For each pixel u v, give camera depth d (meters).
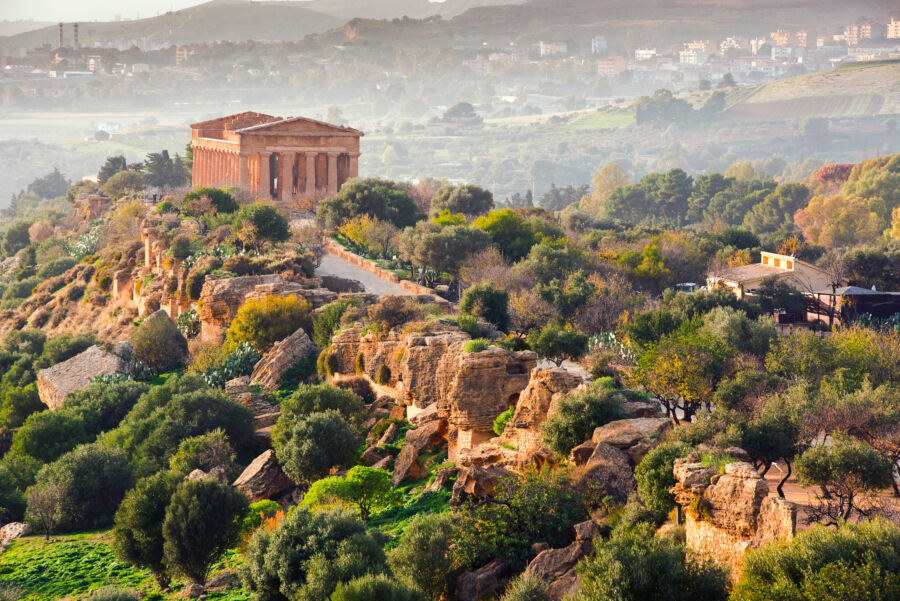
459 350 71.50
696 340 72.56
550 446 56.41
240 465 76.94
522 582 42.50
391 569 47.69
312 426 69.38
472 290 94.94
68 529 72.31
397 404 79.50
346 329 89.44
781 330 110.38
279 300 104.69
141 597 56.97
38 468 84.00
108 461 75.38
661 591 38.00
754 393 64.69
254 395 90.00
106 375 104.44
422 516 54.19
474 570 48.19
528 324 99.50
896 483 51.38
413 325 83.81
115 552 60.12
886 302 116.25
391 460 69.44
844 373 70.94
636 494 48.03
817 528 37.09
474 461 61.31
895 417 55.03
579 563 42.41
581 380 60.59
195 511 57.56
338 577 45.12
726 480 41.44
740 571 39.28
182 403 83.19
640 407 58.44
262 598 48.69
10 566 63.00
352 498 59.72
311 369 94.94
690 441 51.38
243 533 60.22
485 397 66.94
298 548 48.34
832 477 45.56
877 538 35.97
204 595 55.84
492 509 49.81
